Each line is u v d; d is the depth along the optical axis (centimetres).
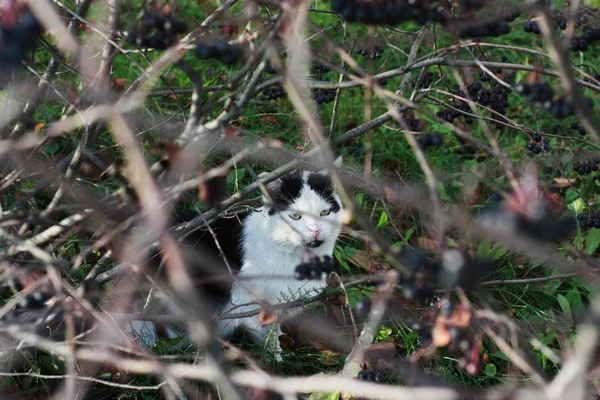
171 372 327
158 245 465
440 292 409
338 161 576
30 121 454
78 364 462
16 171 436
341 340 547
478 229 400
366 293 559
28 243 359
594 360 440
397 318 500
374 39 489
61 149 605
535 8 322
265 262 568
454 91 503
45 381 467
